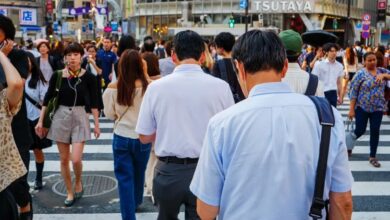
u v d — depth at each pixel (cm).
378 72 736
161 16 5888
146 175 580
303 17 4812
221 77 489
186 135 332
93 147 861
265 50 197
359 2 5672
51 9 3731
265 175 189
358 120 762
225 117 198
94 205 545
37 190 595
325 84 917
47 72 782
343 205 200
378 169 732
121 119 452
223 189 198
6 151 302
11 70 304
